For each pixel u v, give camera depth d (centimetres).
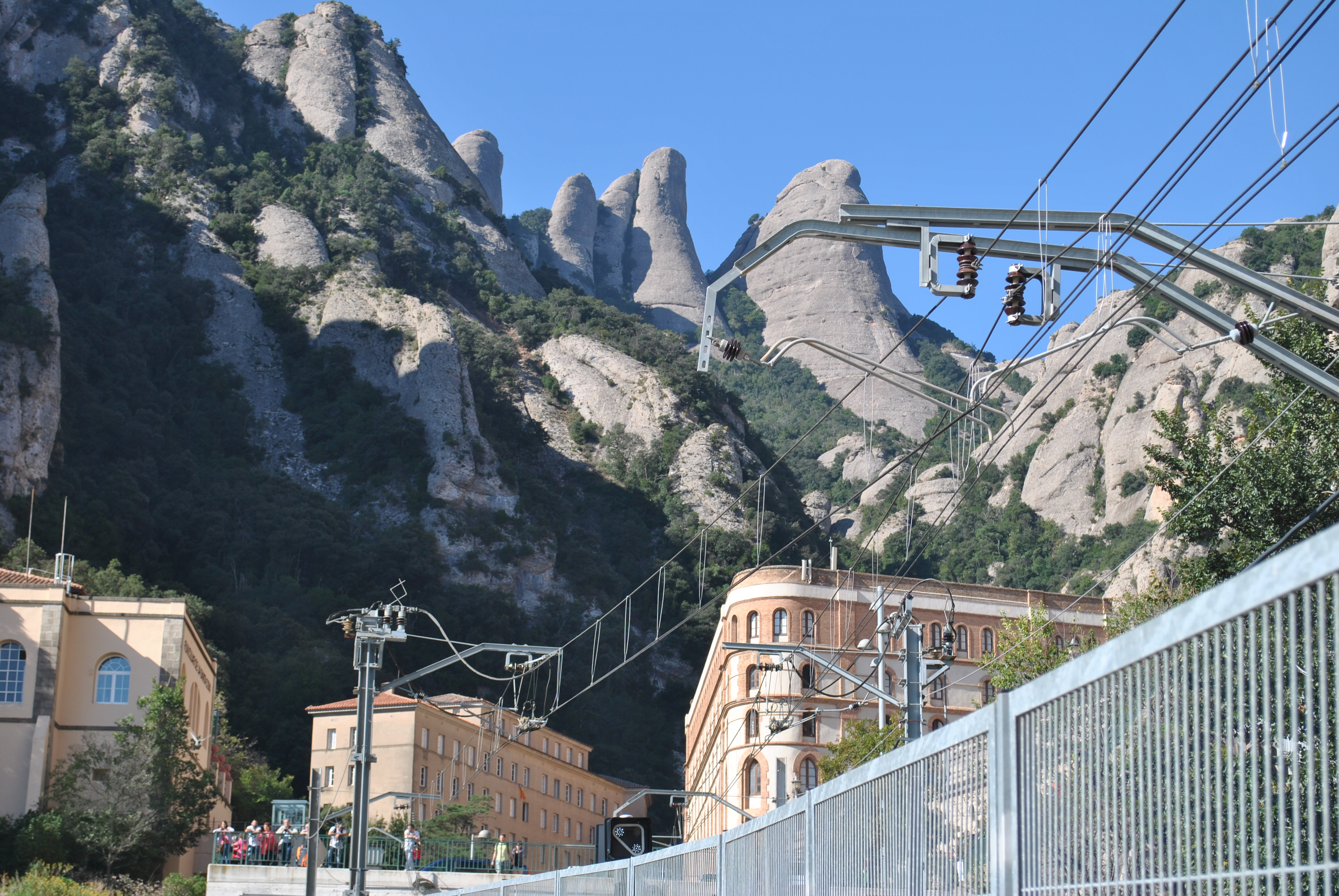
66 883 4775
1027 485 19812
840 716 7381
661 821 14312
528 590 18000
